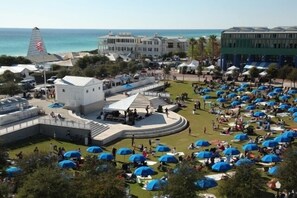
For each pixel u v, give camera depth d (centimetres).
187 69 13238
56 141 5600
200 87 10281
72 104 6906
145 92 8975
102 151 4769
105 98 8394
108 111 6550
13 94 7781
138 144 5578
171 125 6362
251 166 3288
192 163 3806
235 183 3108
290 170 3347
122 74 11675
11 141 5331
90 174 3084
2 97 7856
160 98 8288
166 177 3366
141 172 3762
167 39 18288
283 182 3353
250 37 13212
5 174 3647
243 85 10062
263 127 6284
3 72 9850
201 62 15100
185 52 18238
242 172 3178
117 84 9988
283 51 12725
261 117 6856
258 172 3247
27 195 2723
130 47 18000
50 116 6338
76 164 4300
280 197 3531
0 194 2861
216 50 16750
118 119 6512
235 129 6234
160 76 12300
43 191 2709
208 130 6372
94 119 6606
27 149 5153
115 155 4938
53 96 8156
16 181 3291
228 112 7425
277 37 12738
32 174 2922
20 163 3344
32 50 12988
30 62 12694
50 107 6712
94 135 5688
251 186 3070
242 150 5172
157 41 17675
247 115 7225
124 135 5947
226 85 10262
